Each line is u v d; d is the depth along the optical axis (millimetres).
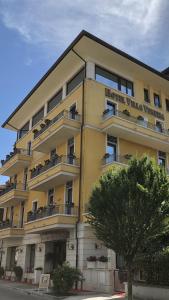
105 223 14109
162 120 31203
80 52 27484
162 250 15492
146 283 16188
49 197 29266
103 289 20125
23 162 34500
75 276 19453
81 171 25125
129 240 13781
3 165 38375
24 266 30906
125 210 13781
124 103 28719
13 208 36875
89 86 27031
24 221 33094
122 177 14508
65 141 28141
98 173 25219
